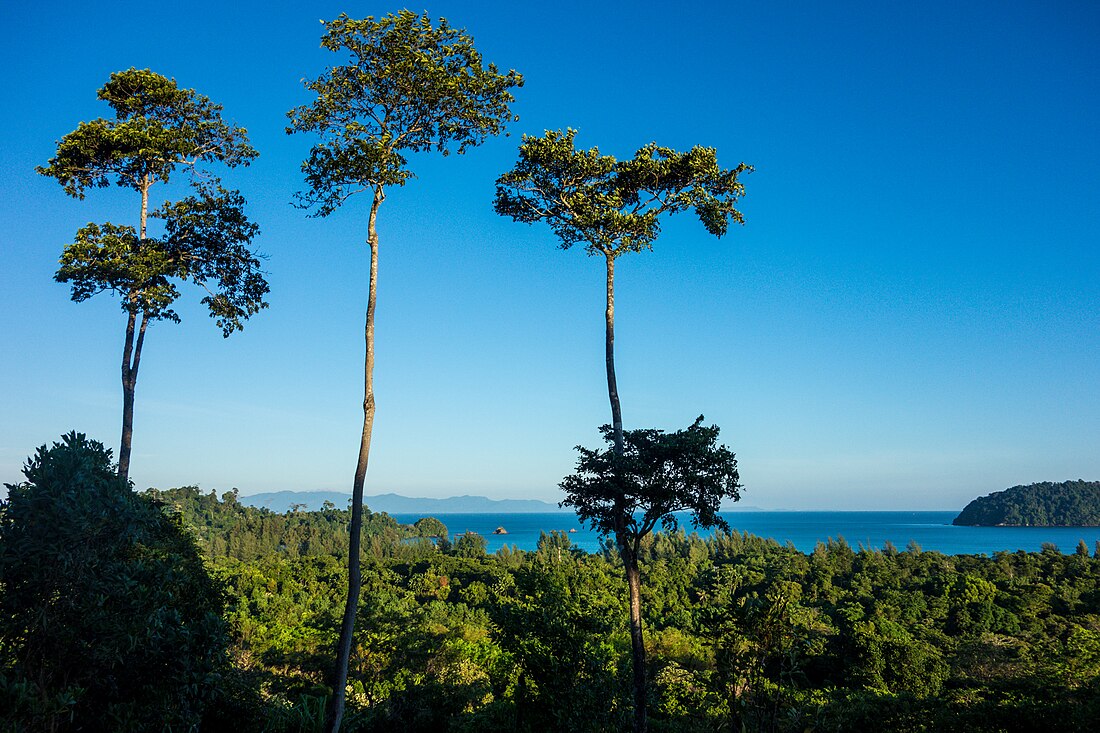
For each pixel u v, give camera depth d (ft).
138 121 61.72
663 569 253.44
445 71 51.62
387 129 53.47
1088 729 47.01
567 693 54.08
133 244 59.98
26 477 28.68
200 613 45.55
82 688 26.94
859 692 89.76
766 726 39.81
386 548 366.84
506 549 308.60
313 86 52.13
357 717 61.67
